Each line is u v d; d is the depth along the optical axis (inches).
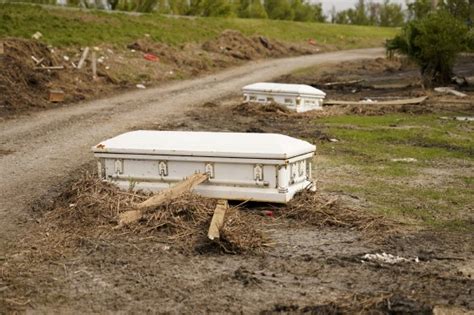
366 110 737.6
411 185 389.7
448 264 257.1
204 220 299.6
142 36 1336.1
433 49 959.6
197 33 1558.8
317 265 254.7
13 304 220.5
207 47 1435.8
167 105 802.2
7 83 761.6
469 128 604.4
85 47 1095.0
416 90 946.7
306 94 740.7
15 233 295.3
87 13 1357.0
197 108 778.8
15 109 719.1
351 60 1550.2
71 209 318.3
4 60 797.9
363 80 1136.8
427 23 978.7
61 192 360.8
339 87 1042.7
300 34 1980.8
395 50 1154.7
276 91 745.6
